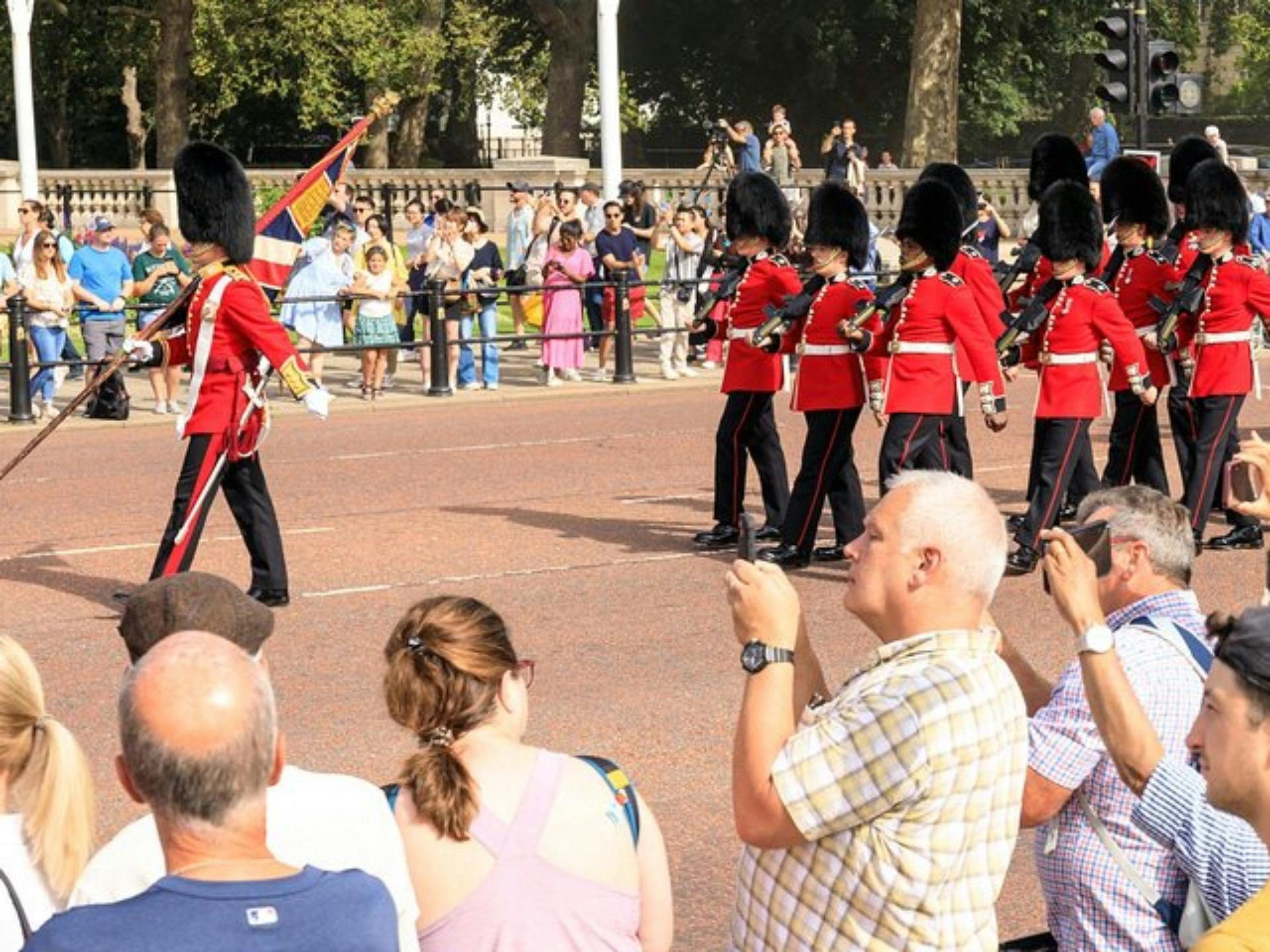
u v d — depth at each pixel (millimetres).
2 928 5250
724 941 8883
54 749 5406
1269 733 4145
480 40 73000
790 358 29938
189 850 4414
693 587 16172
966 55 75625
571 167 53000
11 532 18969
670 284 30312
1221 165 17531
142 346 15164
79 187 58906
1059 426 16781
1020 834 10305
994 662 5438
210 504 15023
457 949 5344
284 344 14852
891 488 5621
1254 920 3887
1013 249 35031
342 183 32188
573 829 5453
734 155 44719
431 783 5383
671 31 76938
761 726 5332
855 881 5262
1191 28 85688
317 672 13523
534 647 14195
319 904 4426
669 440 24703
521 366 32781
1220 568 16953
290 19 65812
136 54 71625
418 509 19922
